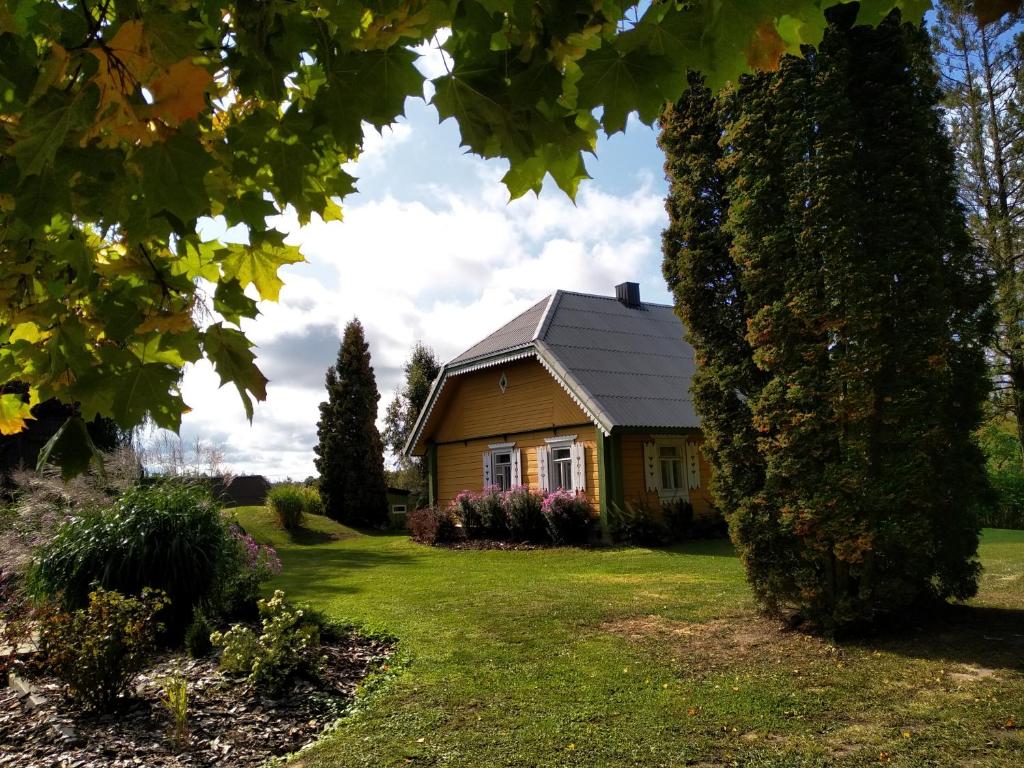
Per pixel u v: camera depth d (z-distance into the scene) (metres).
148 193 1.51
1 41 1.58
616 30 1.93
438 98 1.91
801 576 6.58
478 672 5.76
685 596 8.70
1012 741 4.01
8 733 4.61
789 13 1.72
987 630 6.22
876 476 6.18
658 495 16.78
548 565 12.80
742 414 7.09
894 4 1.99
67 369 1.94
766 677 5.36
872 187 6.38
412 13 1.76
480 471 19.91
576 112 1.98
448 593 9.66
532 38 1.82
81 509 9.10
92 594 5.42
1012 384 16.11
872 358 6.02
